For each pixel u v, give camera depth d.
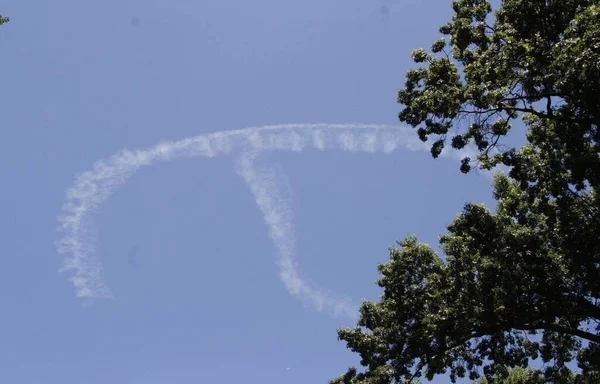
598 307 20.47
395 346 21.59
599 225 19.70
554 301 20.41
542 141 19.67
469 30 18.84
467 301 21.03
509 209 21.27
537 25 17.42
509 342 22.62
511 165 19.25
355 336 22.30
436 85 18.83
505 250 20.20
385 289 22.52
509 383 26.73
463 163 19.58
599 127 17.14
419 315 22.00
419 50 19.67
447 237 22.38
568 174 19.27
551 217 19.86
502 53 17.11
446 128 19.06
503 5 17.84
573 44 15.10
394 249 22.91
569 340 23.05
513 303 20.19
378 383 20.92
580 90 15.59
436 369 21.70
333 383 22.16
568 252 20.36
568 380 22.92
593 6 15.20
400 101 19.81
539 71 16.59
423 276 22.36
